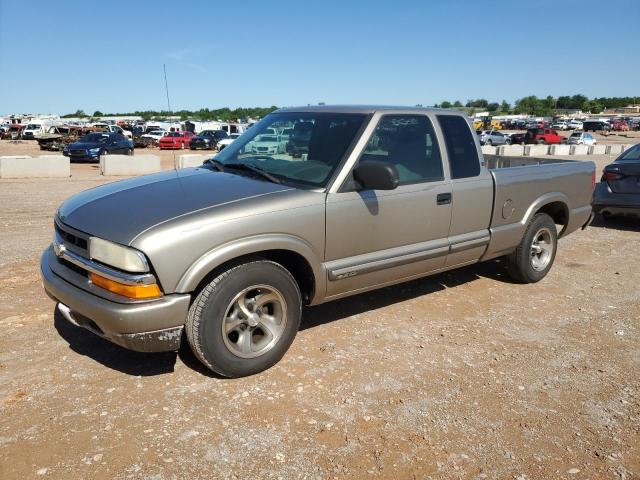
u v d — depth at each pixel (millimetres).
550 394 3473
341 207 3758
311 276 3752
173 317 3113
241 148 4500
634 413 3289
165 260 3053
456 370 3740
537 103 174250
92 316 3148
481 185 4773
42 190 12391
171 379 3465
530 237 5438
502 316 4770
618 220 9648
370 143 3988
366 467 2713
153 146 43562
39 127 50438
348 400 3301
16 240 6957
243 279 3334
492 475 2697
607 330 4523
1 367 3549
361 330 4348
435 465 2750
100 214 3396
